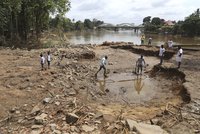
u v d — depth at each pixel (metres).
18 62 21.64
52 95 13.43
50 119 10.49
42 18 43.97
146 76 19.89
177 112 11.27
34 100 12.61
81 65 21.75
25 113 11.16
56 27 55.41
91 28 167.00
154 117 11.09
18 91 13.71
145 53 29.30
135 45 33.16
